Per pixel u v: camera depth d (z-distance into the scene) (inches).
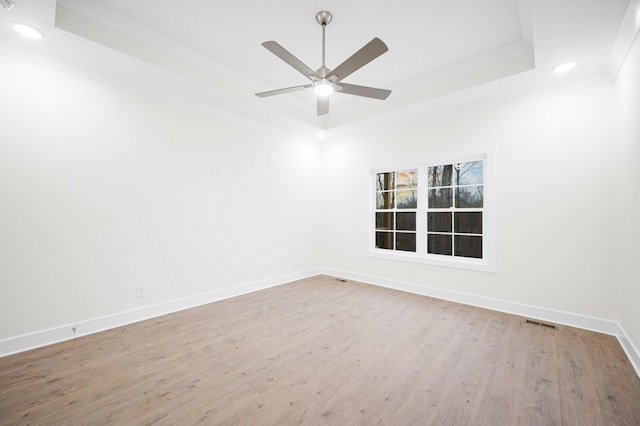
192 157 131.0
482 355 86.3
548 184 114.0
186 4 87.8
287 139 177.3
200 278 133.7
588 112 106.0
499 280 125.3
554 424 58.1
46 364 80.0
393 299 141.8
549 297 113.4
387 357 85.0
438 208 150.3
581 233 107.2
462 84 120.2
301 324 110.2
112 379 73.1
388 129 164.4
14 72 87.8
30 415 59.7
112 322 106.1
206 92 123.4
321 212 199.9
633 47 81.7
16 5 71.9
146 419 58.9
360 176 178.7
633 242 84.7
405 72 128.5
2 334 85.1
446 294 141.1
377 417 59.7
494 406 63.5
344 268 187.2
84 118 100.8
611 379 73.6
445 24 96.0
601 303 103.0
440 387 70.4
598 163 104.0
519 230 120.4
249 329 105.3
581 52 91.6
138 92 114.0
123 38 94.5
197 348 90.4
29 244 90.0
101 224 104.5
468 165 141.3
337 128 171.3
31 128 90.5
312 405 63.6
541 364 81.0
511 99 122.2
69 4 83.7
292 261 180.1
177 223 125.7
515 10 88.8
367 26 97.3
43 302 92.4
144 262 115.3
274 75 133.1
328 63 121.3
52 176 94.3
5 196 86.3
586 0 69.7
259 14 92.1
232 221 147.3
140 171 114.4
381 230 174.4
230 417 59.6
